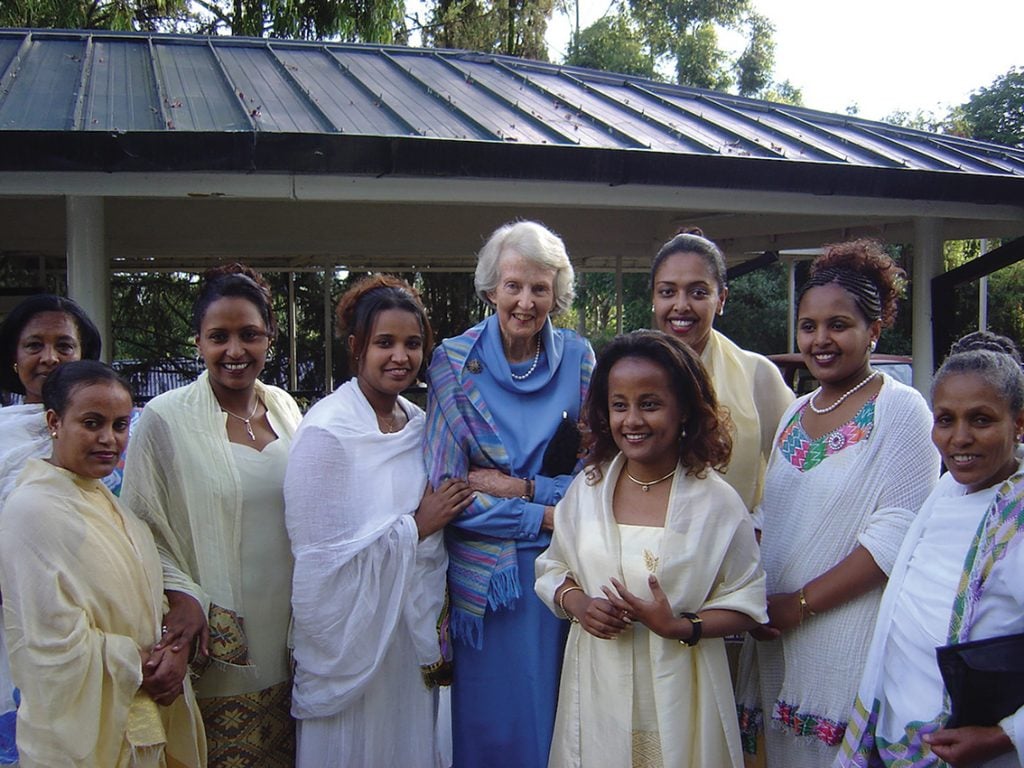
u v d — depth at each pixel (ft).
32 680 6.90
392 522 8.71
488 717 9.12
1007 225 21.67
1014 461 6.94
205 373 9.11
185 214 22.20
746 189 16.90
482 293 9.53
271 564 8.82
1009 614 6.48
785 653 8.29
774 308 57.72
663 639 7.70
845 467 8.08
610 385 7.97
